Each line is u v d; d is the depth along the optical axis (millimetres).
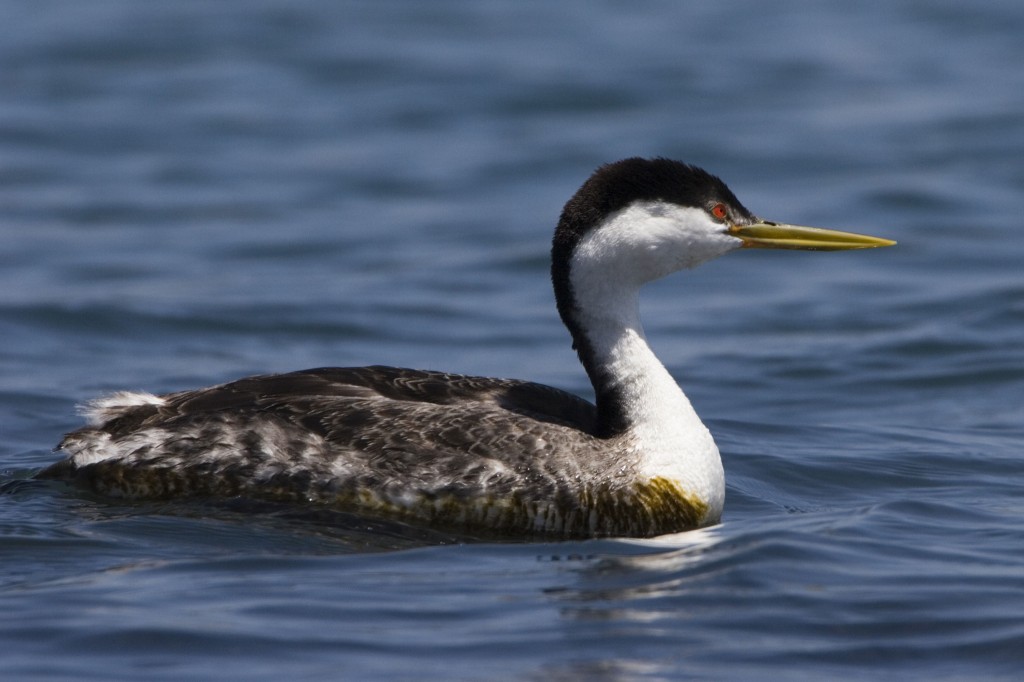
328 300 19234
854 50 32906
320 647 8188
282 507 11023
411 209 23859
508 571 9594
